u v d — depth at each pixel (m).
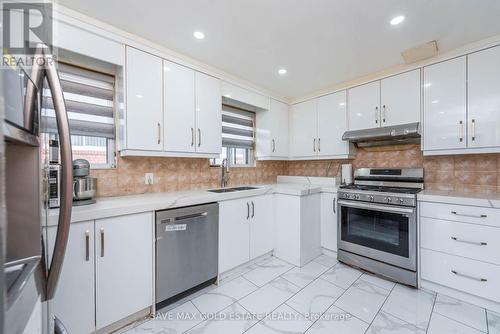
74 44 1.50
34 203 0.57
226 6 1.46
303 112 3.26
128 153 1.78
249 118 3.29
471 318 1.58
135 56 1.80
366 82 2.58
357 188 2.47
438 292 1.91
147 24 1.65
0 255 0.37
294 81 2.76
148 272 1.59
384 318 1.60
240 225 2.27
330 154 2.93
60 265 0.63
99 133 1.91
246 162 3.33
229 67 2.38
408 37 1.81
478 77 1.88
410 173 2.49
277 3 1.43
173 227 1.72
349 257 2.43
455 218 1.81
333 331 1.48
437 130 2.09
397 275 2.08
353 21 1.61
